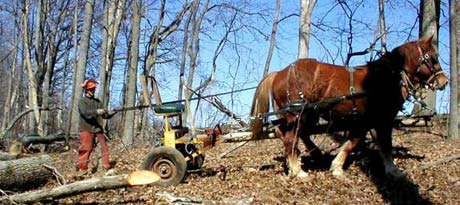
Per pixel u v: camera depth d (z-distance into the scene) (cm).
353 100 962
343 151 1007
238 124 1245
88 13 1945
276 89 1009
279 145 1424
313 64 994
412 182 943
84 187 788
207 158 1298
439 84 971
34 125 2528
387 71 969
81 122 1157
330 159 1105
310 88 977
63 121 3136
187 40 2633
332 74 980
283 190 924
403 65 973
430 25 1527
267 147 1412
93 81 1173
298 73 988
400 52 977
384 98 963
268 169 1091
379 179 968
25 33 2730
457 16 1320
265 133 1023
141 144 1853
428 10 1530
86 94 1170
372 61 998
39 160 997
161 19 2909
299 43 1634
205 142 1022
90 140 1153
